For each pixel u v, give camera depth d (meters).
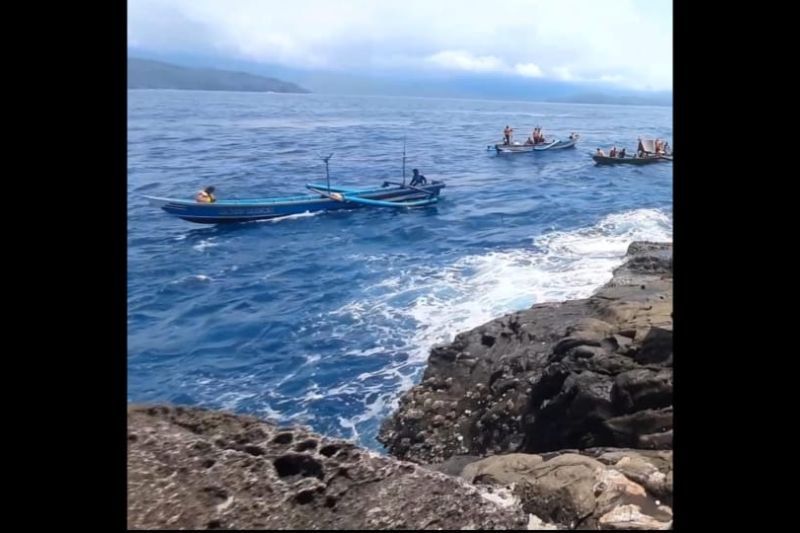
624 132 42.81
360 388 8.19
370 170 27.02
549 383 5.74
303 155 29.70
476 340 8.04
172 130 35.06
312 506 2.56
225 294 12.04
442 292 11.86
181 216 16.28
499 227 17.45
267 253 15.03
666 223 17.55
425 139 37.88
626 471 3.19
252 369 8.91
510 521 2.64
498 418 6.33
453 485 2.74
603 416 4.90
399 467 2.83
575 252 14.37
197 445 2.85
